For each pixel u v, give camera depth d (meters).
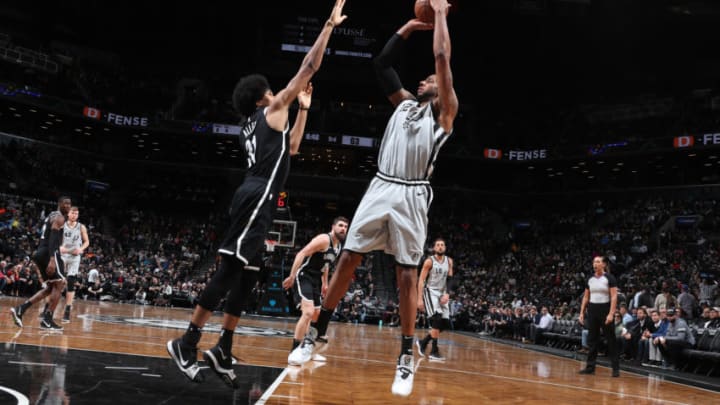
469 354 9.26
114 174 33.84
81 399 2.54
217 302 2.87
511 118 36.47
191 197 34.25
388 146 3.26
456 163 35.69
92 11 32.69
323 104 34.97
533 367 7.42
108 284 22.16
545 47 33.12
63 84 31.55
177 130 32.50
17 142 31.02
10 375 3.04
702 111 29.89
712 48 31.55
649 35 31.45
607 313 7.09
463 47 34.00
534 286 27.12
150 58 35.72
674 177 31.53
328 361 5.85
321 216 35.00
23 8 31.92
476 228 34.59
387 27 33.41
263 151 3.07
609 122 34.38
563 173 35.16
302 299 5.88
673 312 9.33
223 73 35.50
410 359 3.10
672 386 6.22
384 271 30.19
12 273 18.70
